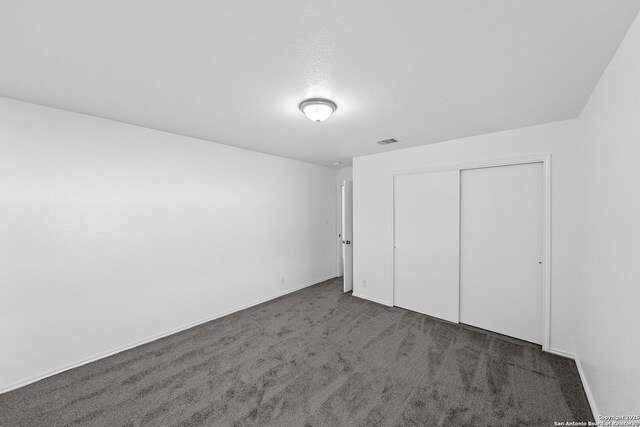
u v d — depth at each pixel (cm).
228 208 363
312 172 499
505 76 171
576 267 244
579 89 188
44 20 119
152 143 289
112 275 261
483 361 243
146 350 267
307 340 285
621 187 138
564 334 251
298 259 470
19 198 212
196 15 117
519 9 113
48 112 224
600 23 122
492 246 302
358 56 150
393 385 211
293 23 122
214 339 289
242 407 188
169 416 180
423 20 120
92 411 185
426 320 336
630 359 127
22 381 212
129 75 171
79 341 240
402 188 376
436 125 269
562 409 184
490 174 303
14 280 210
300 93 198
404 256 375
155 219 292
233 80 178
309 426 171
